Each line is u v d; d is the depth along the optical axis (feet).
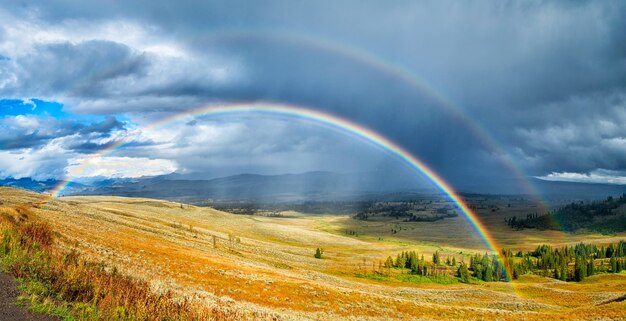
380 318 217.15
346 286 373.20
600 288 514.68
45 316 66.23
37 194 518.78
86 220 320.29
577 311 224.12
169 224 632.79
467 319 236.22
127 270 158.71
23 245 106.01
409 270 653.71
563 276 651.66
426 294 395.14
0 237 106.22
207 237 587.68
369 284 441.27
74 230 233.96
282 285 240.53
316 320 180.86
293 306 205.16
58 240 167.94
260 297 205.87
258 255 520.83
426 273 623.77
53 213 303.48
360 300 246.88
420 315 238.27
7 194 435.94
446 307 267.59
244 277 237.45
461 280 615.16
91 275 96.07
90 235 235.61
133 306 85.20
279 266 420.36
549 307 352.69
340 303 230.68
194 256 275.18
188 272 214.90
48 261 97.04
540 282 630.74
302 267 531.09
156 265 208.03
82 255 148.87
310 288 247.70
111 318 74.84
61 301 75.92
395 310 240.73
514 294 462.19
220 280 217.15
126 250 223.10
